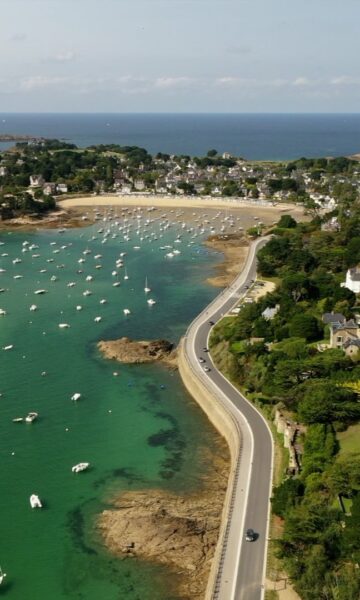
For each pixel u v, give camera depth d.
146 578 91.00
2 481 114.69
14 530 101.19
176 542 98.06
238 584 84.38
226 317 194.12
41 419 137.75
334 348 147.38
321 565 80.19
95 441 129.50
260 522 97.00
